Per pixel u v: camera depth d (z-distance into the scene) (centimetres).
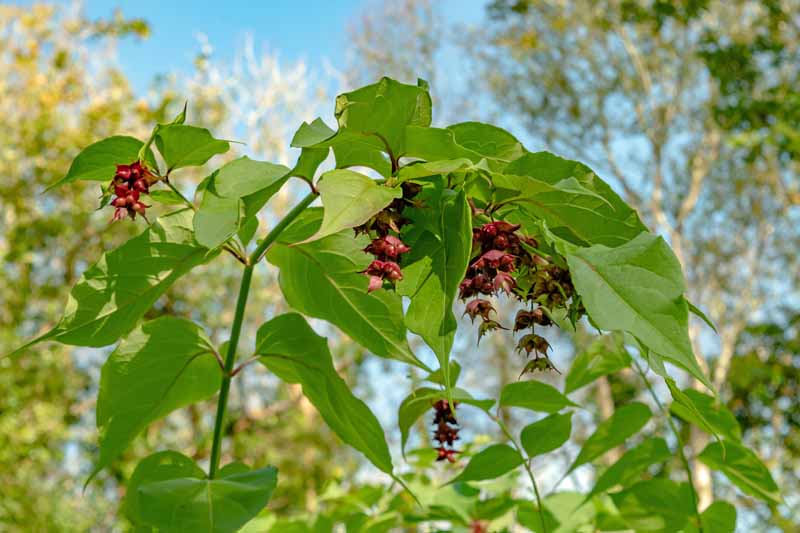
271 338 94
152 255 88
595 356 117
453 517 127
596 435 114
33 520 584
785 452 985
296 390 848
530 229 81
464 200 77
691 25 1039
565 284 78
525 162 80
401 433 104
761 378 1004
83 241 748
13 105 792
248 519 80
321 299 94
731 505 112
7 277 705
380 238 78
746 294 1050
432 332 76
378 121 78
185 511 80
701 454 113
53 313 700
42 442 630
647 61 1095
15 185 730
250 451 811
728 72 820
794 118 769
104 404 94
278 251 94
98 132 798
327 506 157
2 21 816
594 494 113
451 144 79
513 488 132
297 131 80
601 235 79
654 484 112
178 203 88
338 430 95
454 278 76
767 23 943
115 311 88
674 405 112
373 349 93
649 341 69
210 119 874
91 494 650
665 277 70
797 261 1069
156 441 704
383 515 132
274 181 80
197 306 748
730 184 1081
